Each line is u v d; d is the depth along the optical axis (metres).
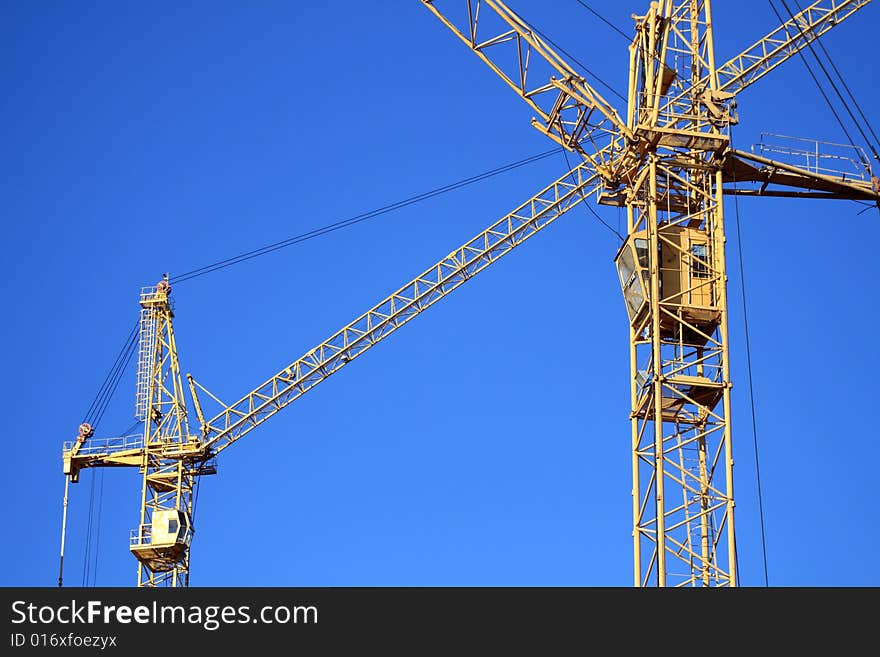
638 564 103.00
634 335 108.94
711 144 109.31
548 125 115.56
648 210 108.69
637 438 106.00
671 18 112.75
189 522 150.00
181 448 151.38
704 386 105.31
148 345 155.25
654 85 111.81
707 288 107.94
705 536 104.06
